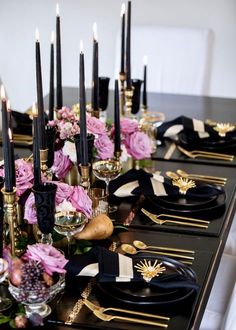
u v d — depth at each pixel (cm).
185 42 333
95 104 220
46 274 142
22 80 424
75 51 408
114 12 395
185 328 145
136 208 201
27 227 176
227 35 387
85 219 166
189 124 260
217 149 250
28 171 172
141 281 156
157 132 260
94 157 201
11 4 404
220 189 206
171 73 337
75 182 199
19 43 413
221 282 214
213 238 185
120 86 247
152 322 146
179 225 191
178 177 222
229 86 397
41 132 175
